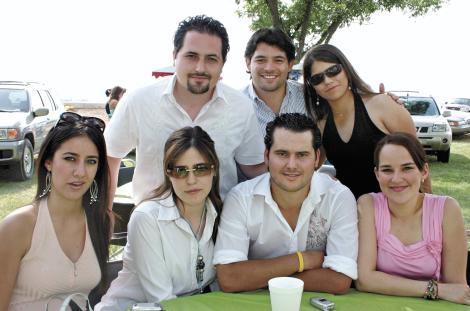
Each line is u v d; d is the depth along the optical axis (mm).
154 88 2959
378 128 3119
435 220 2410
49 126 9914
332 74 3039
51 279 2299
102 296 2600
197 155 2330
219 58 2850
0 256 2211
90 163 2283
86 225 2406
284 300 1775
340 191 2541
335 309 2043
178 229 2412
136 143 3109
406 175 2365
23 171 8562
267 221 2527
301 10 13555
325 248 2580
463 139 17938
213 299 2141
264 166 3326
